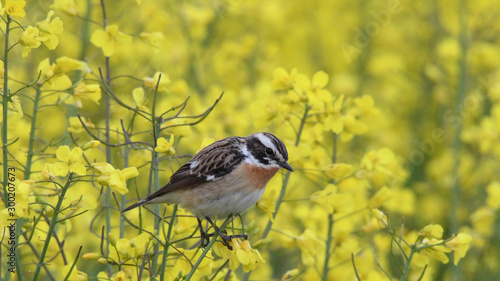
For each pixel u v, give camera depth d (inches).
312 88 401.7
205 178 355.6
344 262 417.7
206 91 657.6
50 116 605.3
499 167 601.9
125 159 365.1
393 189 503.5
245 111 564.7
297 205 559.2
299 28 848.3
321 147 427.2
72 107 453.4
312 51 864.9
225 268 380.5
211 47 669.3
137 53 622.8
